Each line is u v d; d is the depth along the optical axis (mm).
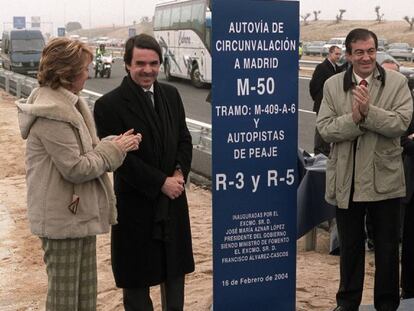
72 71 3391
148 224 3861
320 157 6133
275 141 4004
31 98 3449
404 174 4418
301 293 5234
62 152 3348
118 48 76125
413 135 4551
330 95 4152
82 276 3643
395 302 4285
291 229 4145
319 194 5602
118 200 3889
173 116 3918
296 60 3961
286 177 4070
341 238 4289
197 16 26094
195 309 4988
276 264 4156
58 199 3434
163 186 3779
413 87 5172
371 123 3914
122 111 3781
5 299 5391
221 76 3828
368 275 5621
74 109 3412
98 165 3443
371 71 4031
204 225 7367
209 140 8867
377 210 4172
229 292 4090
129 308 4000
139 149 3785
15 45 34469
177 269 3943
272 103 3955
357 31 4027
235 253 4059
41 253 6605
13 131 15156
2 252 6645
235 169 3955
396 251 4215
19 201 8828
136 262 3885
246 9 3803
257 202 4039
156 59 3771
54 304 3553
